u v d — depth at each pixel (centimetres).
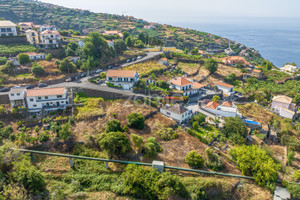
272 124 8625
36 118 6544
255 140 7162
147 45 16362
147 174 4725
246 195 4869
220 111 8000
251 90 11606
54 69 9262
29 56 9938
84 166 5084
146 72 10425
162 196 4388
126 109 7362
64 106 6981
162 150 5728
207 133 6850
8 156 4606
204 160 5344
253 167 5278
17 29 12988
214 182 4844
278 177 5694
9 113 6581
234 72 13488
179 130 6750
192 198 4459
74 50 11206
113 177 4853
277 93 12106
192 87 9962
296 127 8656
